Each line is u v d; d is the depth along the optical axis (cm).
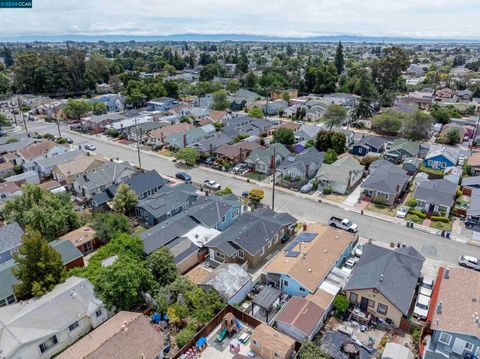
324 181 5772
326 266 3531
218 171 6625
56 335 2792
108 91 14950
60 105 10794
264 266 3872
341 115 8638
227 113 10362
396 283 3191
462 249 4150
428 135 8625
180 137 7769
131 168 6094
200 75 17362
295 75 16338
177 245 3862
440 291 3097
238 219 4494
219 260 3872
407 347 2791
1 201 5125
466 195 5469
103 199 5159
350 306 3241
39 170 6644
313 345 2662
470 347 2580
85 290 3138
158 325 3042
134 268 3088
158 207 4816
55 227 4238
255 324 3038
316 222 4781
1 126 9631
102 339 2716
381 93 12950
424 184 5391
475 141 8056
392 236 4434
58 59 14350
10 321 2769
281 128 7894
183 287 3197
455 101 12738
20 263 3191
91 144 8300
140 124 8975
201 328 2973
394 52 14075
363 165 6544
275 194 5628
